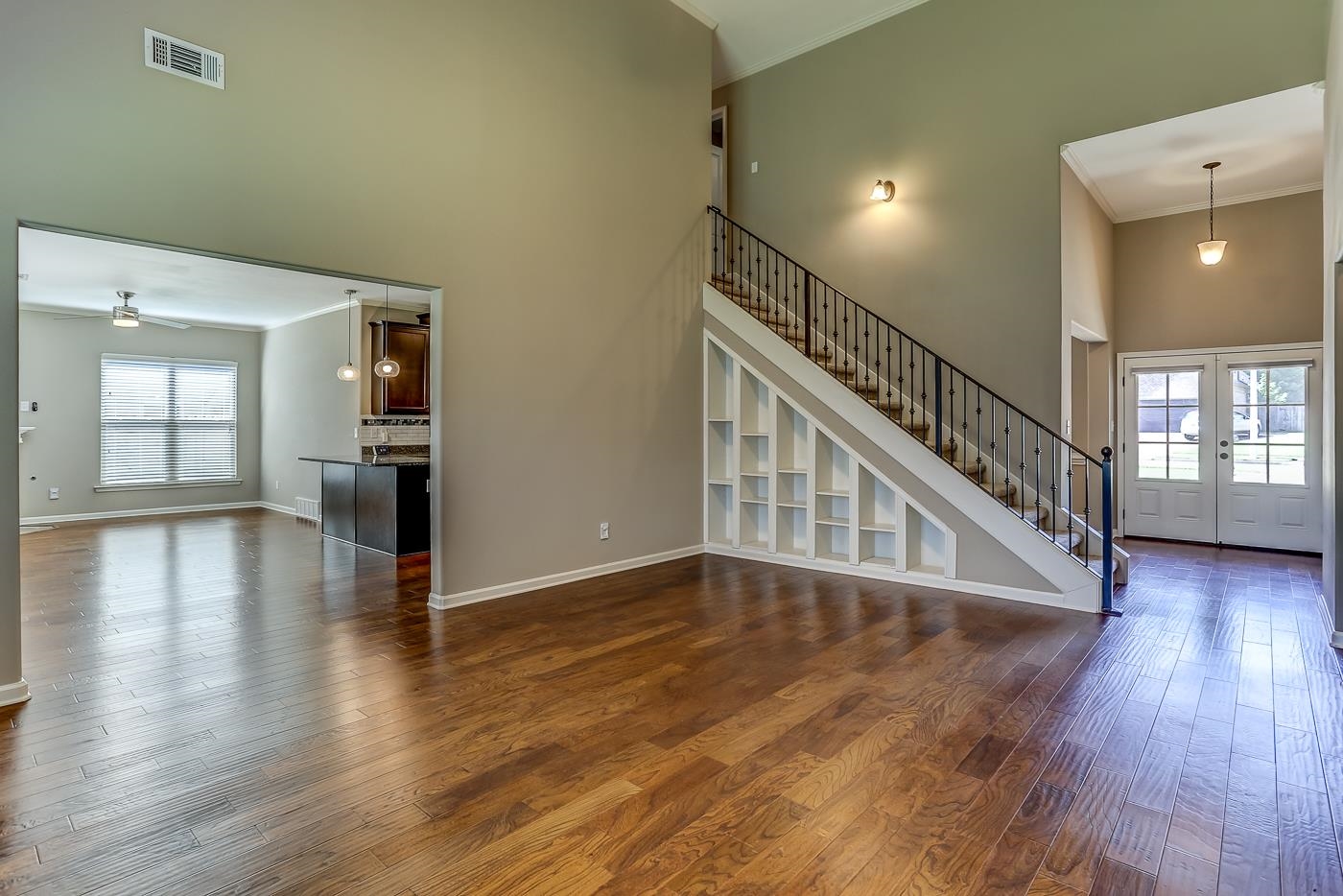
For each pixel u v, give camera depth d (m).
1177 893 1.77
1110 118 5.07
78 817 2.11
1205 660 3.52
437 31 4.37
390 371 7.37
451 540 4.50
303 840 2.00
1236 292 6.53
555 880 1.83
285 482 9.50
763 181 7.21
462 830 2.05
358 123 3.98
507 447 4.80
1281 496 6.40
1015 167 5.52
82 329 8.69
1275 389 6.41
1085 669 3.39
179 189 3.32
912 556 5.29
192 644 3.78
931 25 5.96
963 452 5.61
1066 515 5.32
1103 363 7.01
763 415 6.24
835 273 6.65
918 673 3.33
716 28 6.52
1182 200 6.57
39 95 2.94
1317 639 3.86
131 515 8.98
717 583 5.16
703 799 2.22
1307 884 1.81
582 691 3.12
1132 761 2.48
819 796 2.24
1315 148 5.36
